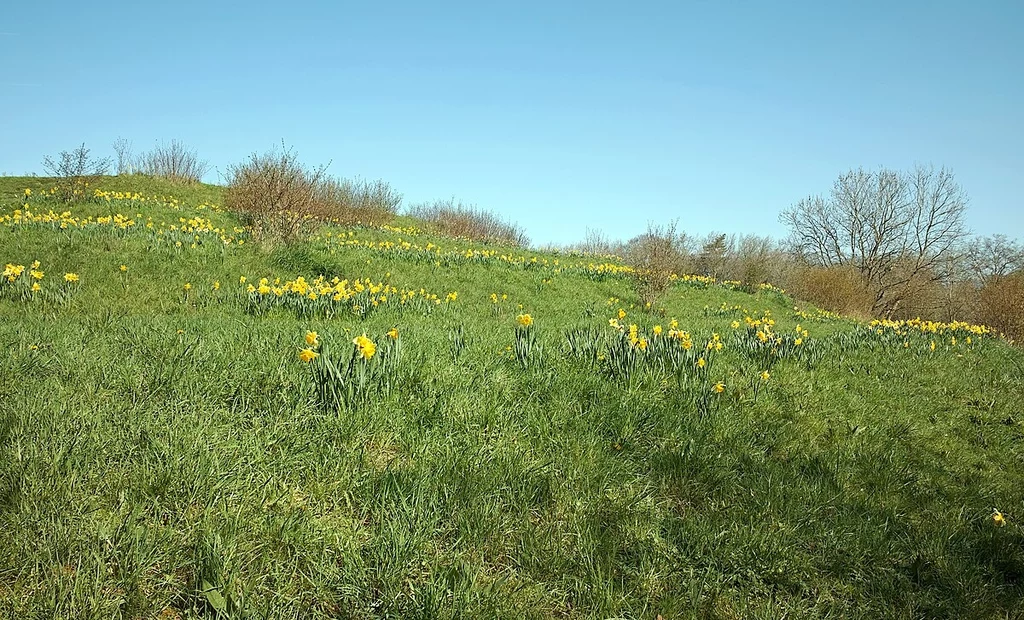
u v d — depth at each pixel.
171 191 25.11
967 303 35.16
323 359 3.96
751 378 6.12
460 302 11.70
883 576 3.04
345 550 2.60
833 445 4.68
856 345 9.40
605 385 5.02
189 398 3.72
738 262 32.44
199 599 2.24
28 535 2.30
